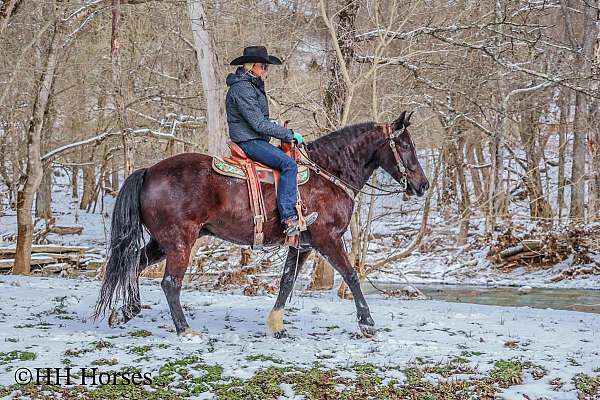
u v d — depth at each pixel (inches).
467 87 729.0
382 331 323.0
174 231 283.7
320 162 306.3
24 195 704.4
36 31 781.3
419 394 229.9
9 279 514.6
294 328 327.6
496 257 856.9
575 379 244.7
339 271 305.4
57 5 691.4
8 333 294.4
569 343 304.8
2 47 800.9
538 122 1044.5
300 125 623.8
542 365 261.7
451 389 234.7
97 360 253.0
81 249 929.5
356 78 573.3
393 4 549.6
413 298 597.3
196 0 592.1
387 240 949.2
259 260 622.5
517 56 822.5
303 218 292.0
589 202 982.4
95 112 1134.4
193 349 273.0
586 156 1104.2
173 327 317.4
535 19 838.5
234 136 296.0
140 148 1003.3
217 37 667.4
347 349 281.7
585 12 816.3
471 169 1182.9
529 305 596.4
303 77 697.0
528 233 876.0
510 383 243.6
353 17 593.6
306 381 235.5
